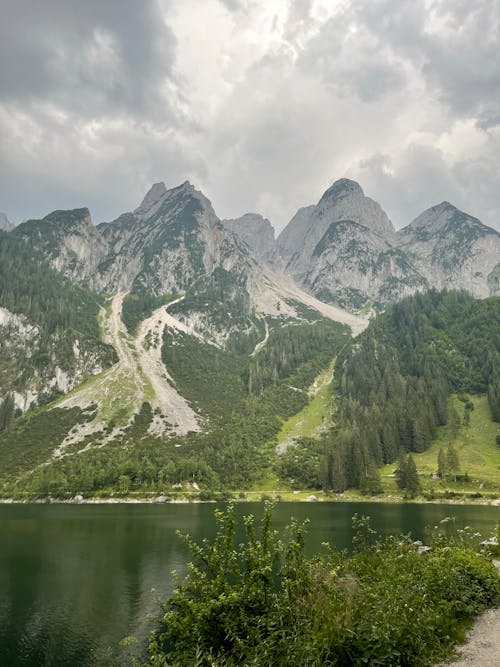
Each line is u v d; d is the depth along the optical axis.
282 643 14.17
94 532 91.38
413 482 160.88
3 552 72.44
